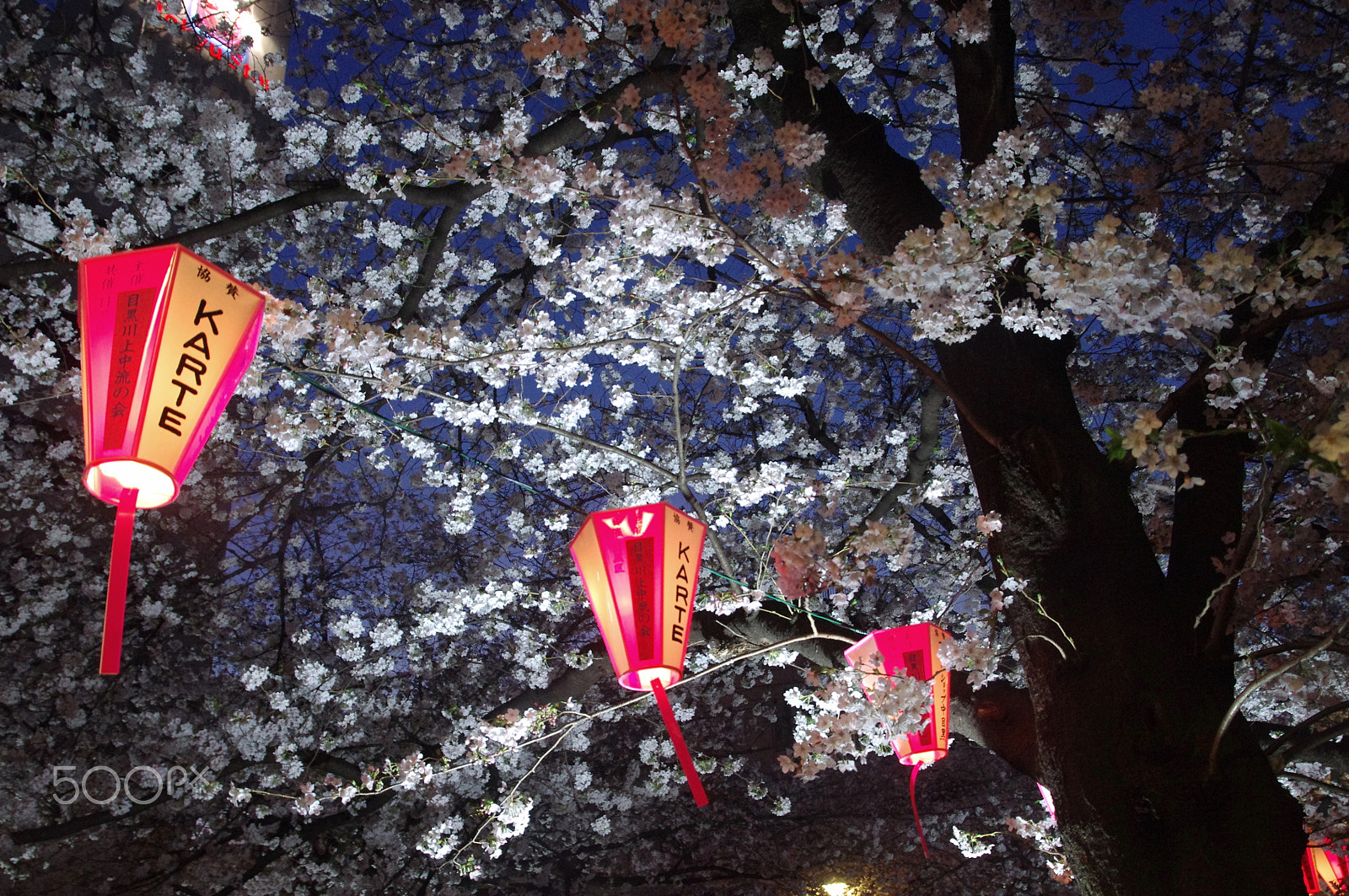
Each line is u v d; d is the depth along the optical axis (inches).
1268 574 152.6
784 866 501.0
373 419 239.3
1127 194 195.9
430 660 424.5
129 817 362.0
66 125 325.7
